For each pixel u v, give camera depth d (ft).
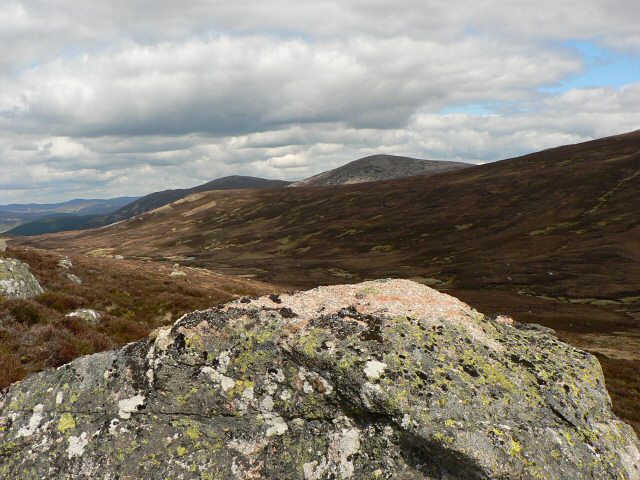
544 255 441.68
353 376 29.76
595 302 299.38
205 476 29.45
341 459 29.12
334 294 40.06
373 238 647.97
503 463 25.54
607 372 112.47
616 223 494.18
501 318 41.63
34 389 34.17
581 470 26.73
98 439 31.12
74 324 55.62
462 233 591.78
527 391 30.60
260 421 31.55
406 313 35.94
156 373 33.19
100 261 181.16
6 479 29.89
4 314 52.95
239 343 33.68
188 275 193.67
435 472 27.20
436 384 29.48
